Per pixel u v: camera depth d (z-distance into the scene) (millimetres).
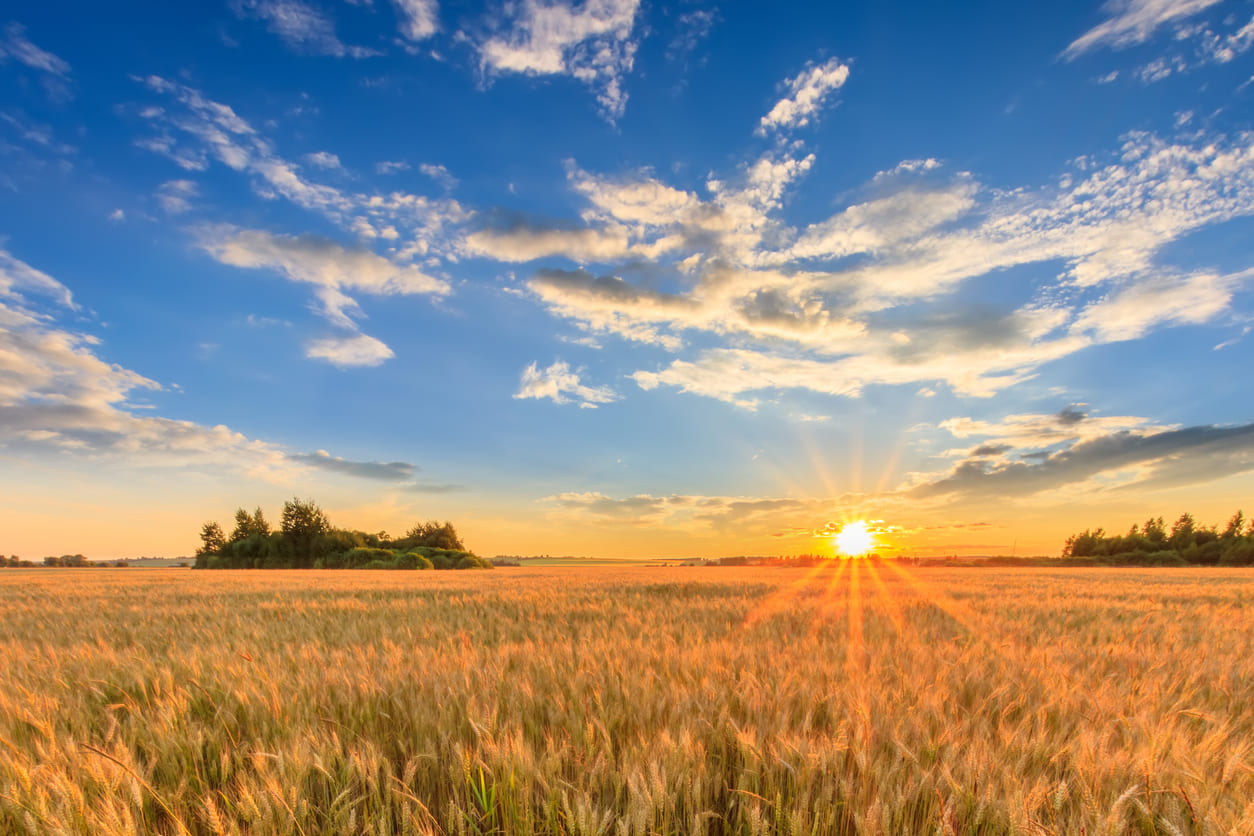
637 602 13211
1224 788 2584
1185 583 23297
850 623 8961
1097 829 2188
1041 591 17203
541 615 10695
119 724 3764
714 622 9141
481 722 3293
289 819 2385
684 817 2539
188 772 3105
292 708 3854
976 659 5695
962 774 2682
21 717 3801
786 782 2801
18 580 30219
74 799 2533
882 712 3568
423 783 2963
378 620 10031
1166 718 3582
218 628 9117
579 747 3016
